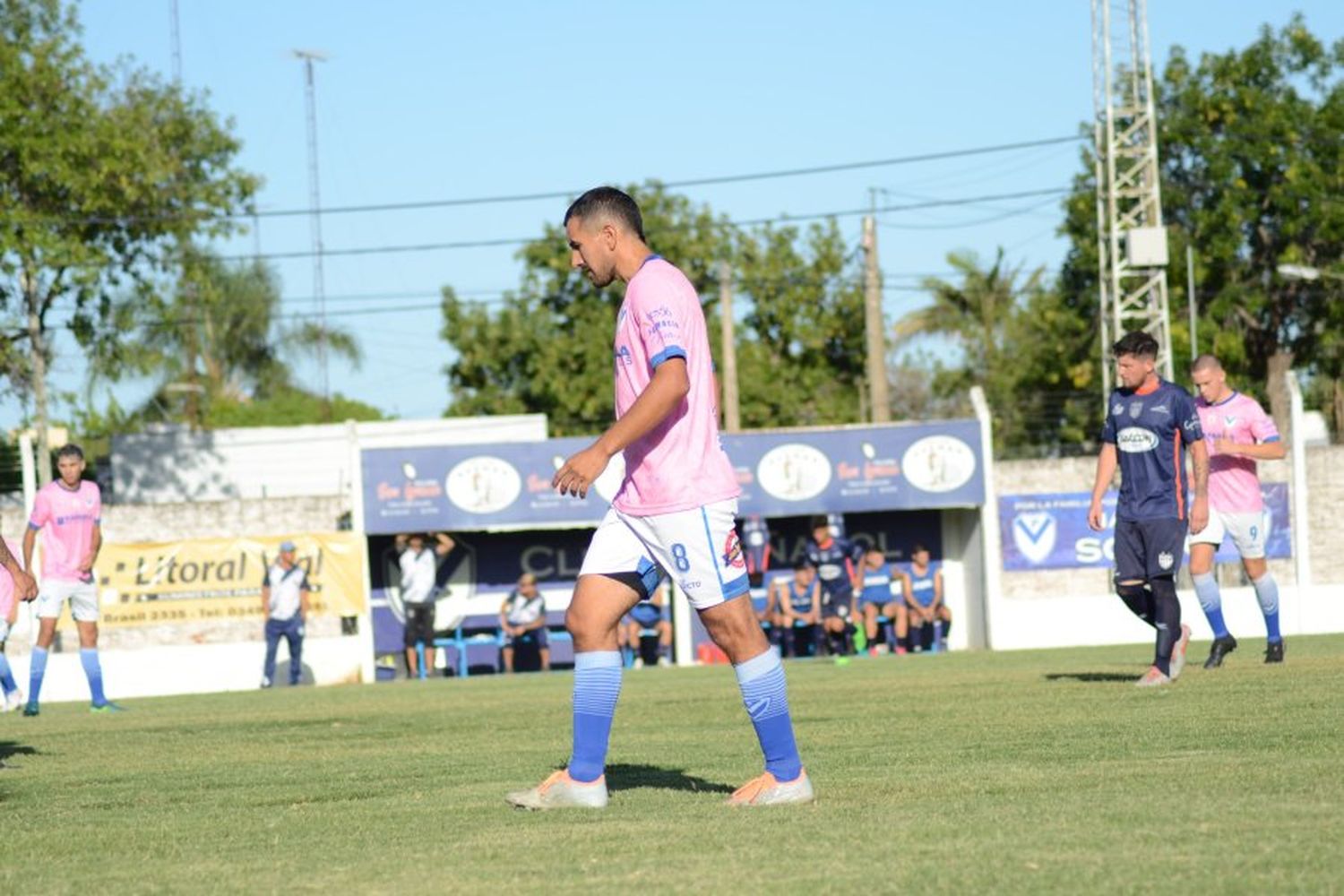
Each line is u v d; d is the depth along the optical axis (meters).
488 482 45.56
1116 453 18.80
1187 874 6.63
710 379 9.70
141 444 75.50
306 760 14.18
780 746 9.53
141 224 72.50
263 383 128.12
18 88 67.94
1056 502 48.91
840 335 102.25
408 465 45.31
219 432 76.19
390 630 47.47
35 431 70.44
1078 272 90.38
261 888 7.23
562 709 20.70
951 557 50.69
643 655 47.16
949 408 116.62
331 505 48.06
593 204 9.71
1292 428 48.16
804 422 97.12
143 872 7.87
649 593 10.00
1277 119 86.06
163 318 77.94
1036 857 7.15
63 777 13.37
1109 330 63.88
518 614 45.06
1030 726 13.93
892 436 47.44
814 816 8.80
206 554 44.72
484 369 96.06
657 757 12.86
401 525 45.25
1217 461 21.84
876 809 8.96
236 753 15.37
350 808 10.16
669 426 9.55
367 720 19.80
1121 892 6.34
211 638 44.66
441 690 30.22
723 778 11.16
